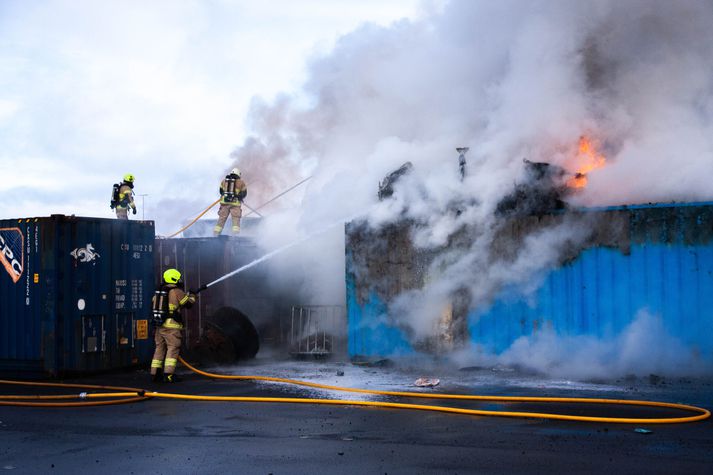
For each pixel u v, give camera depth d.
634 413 9.02
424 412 9.38
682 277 12.19
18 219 13.43
